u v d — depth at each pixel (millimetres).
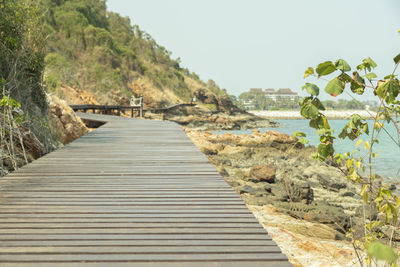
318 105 2285
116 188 3750
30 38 7676
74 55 62156
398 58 2072
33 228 2568
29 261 2047
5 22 6695
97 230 2535
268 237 2424
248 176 10977
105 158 5676
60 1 71562
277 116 140125
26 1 7406
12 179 4117
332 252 3801
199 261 2076
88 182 4016
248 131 57500
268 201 7406
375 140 2270
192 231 2529
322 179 10875
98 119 16984
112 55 66062
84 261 2059
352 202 8906
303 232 4961
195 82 95562
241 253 2180
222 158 15977
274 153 17984
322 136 2346
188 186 3867
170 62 101500
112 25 90938
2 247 2221
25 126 6375
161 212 2963
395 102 2150
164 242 2330
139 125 13125
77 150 6551
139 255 2143
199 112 71750
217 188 3789
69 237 2395
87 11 75375
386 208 2229
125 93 63344
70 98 38562
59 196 3406
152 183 4004
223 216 2865
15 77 6602
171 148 6918
